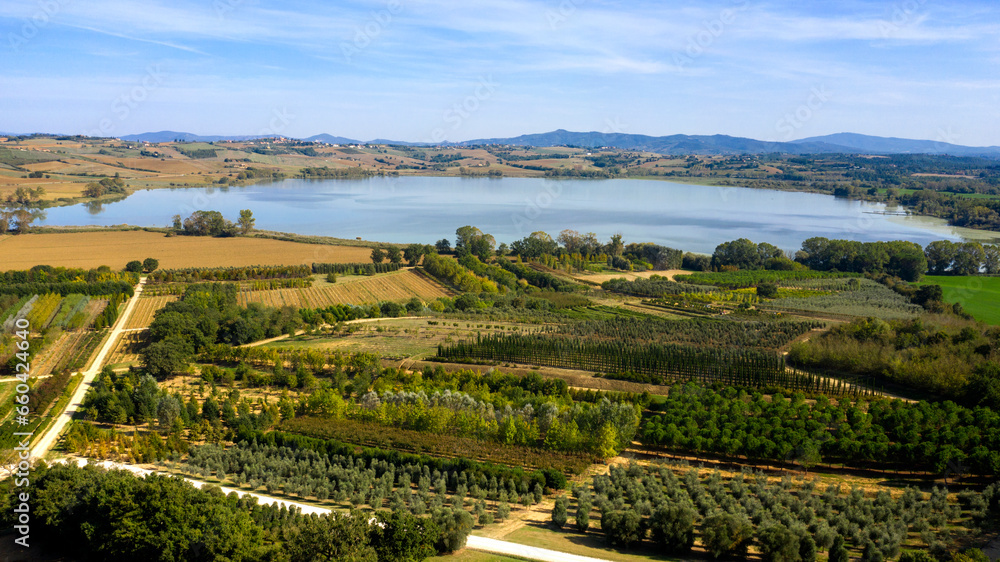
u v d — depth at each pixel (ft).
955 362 338.54
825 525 197.77
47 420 309.63
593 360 396.98
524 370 384.27
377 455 262.88
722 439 266.98
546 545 196.44
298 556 171.83
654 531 196.34
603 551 193.47
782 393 338.13
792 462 256.93
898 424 281.33
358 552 169.89
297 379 372.58
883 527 199.52
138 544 172.96
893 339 396.37
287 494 239.91
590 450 275.80
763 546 182.80
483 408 309.01
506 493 237.04
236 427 300.61
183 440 287.28
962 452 243.81
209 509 184.03
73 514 191.72
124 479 194.90
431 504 222.89
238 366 391.45
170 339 396.37
